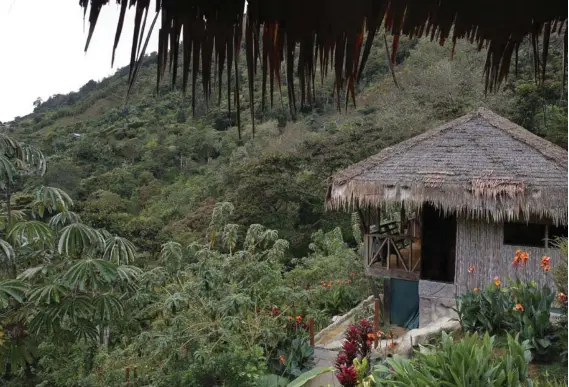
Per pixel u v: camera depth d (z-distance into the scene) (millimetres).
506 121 8320
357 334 4676
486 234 6875
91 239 5066
